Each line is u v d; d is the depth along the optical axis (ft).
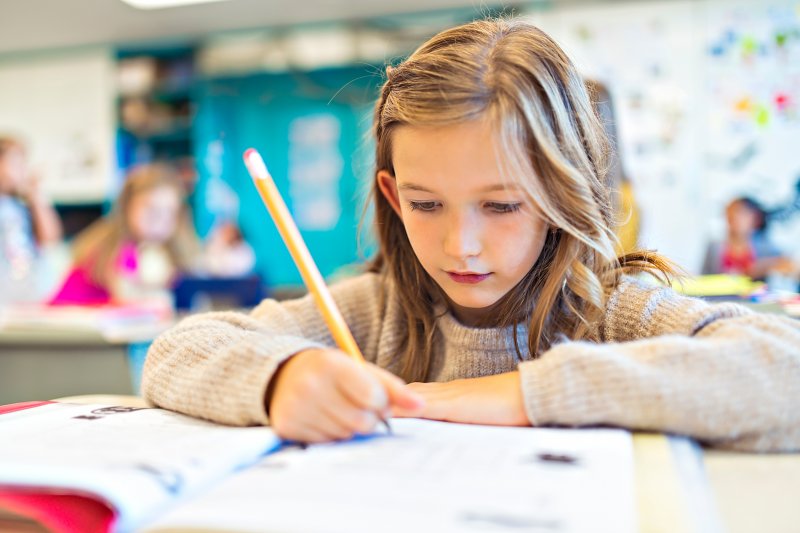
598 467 1.30
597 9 10.63
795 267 9.92
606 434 1.56
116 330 5.50
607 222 2.41
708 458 1.54
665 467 1.34
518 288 2.28
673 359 1.67
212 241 12.45
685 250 10.42
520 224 1.96
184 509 1.09
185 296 6.90
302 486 1.20
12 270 12.71
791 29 10.03
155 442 1.48
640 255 2.52
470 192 1.91
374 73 3.23
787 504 1.23
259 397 1.64
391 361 2.60
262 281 6.95
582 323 2.28
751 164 10.25
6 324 5.71
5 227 12.81
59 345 5.38
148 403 2.03
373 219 2.80
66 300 9.61
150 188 11.19
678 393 1.59
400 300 2.59
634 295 2.31
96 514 1.25
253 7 11.38
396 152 2.07
